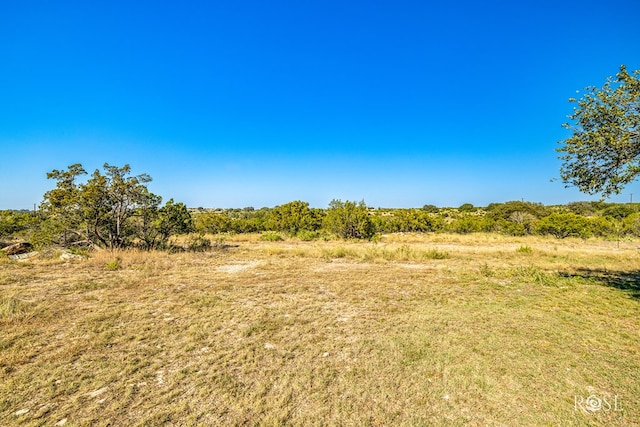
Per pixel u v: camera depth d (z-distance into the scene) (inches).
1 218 838.5
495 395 147.7
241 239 1030.4
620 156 275.0
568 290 342.6
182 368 171.8
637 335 214.8
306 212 1267.2
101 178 621.3
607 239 1007.6
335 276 418.9
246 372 167.5
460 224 1314.0
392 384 156.8
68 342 203.3
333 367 173.5
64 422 127.6
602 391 150.6
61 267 474.0
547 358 182.5
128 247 661.3
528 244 882.1
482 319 249.0
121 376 162.9
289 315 259.8
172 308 275.3
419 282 384.5
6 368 166.1
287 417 132.3
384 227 1334.9
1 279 377.1
